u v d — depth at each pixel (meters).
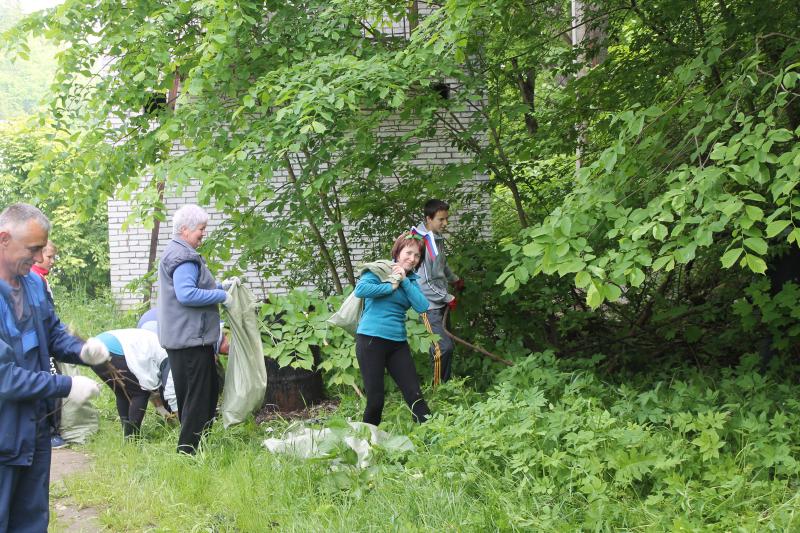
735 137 4.14
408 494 4.19
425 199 7.84
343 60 6.09
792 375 6.25
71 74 6.90
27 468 3.34
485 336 7.77
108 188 7.11
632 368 7.64
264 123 6.41
